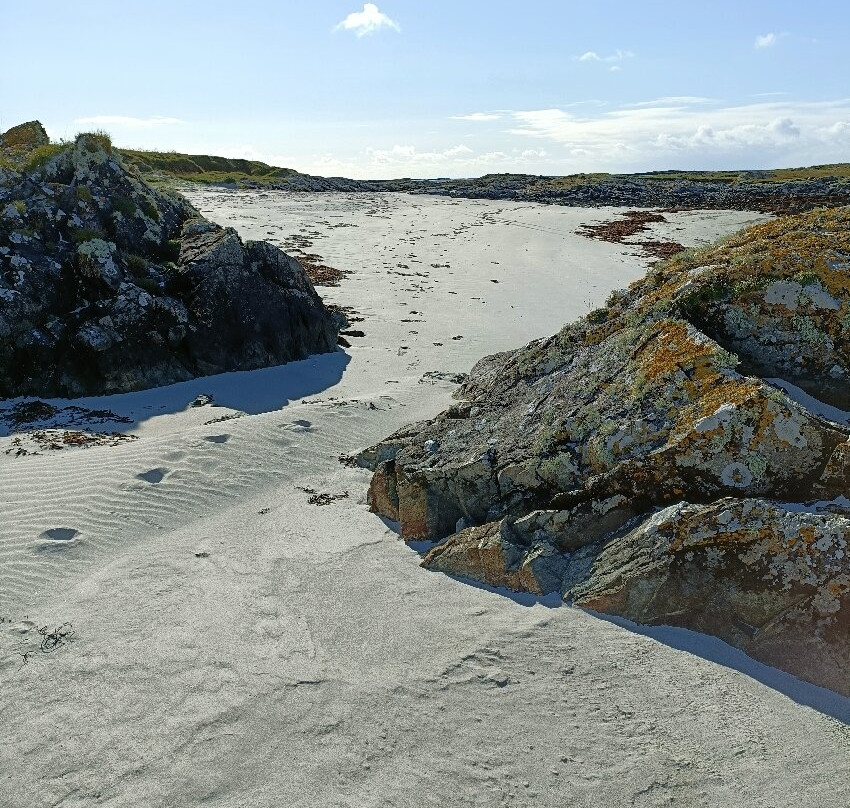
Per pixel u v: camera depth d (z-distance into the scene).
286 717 6.11
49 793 5.46
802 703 5.90
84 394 15.95
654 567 6.82
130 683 6.63
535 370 10.66
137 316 16.53
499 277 33.53
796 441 7.02
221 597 8.05
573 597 7.29
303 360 19.64
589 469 8.05
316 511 10.38
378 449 11.75
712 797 5.16
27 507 9.95
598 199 66.56
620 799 5.21
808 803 5.03
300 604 7.85
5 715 6.29
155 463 11.35
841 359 8.28
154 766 5.67
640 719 5.89
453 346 22.34
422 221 49.09
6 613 7.81
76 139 20.27
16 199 17.70
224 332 17.89
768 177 85.94
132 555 9.14
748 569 6.49
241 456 11.94
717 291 8.91
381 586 8.13
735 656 6.42
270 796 5.34
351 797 5.30
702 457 7.25
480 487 8.84
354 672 6.66
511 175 97.31
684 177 88.12
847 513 6.61
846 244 9.02
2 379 15.40
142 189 20.66
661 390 8.14
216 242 18.72
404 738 5.84
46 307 16.06
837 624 6.12
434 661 6.71
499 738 5.80
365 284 30.67
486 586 7.95
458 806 5.21
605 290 31.61
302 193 62.16
